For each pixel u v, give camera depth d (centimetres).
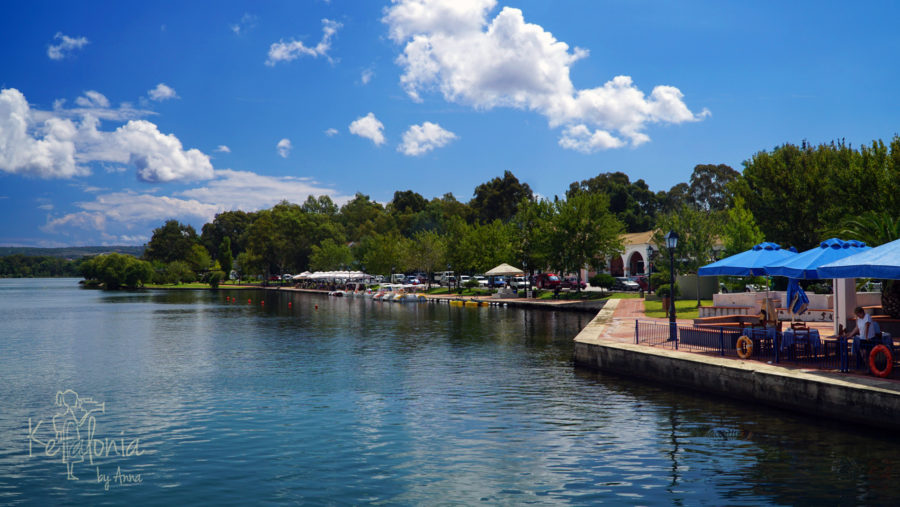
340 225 19725
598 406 1925
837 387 1636
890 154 3856
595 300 5900
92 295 12544
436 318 5288
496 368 2661
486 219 15675
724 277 5053
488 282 9156
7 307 8194
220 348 3531
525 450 1488
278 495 1220
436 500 1181
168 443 1592
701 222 5334
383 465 1391
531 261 7700
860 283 3778
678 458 1404
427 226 16475
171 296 11581
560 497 1186
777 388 1805
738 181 5466
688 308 4294
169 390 2283
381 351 3259
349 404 2011
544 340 3609
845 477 1257
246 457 1466
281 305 8031
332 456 1462
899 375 1738
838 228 3944
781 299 3412
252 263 16962
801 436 1541
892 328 2308
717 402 1938
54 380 2517
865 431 1560
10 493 1260
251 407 1988
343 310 6694
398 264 11156
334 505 1165
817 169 4875
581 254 6631
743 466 1339
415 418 1814
